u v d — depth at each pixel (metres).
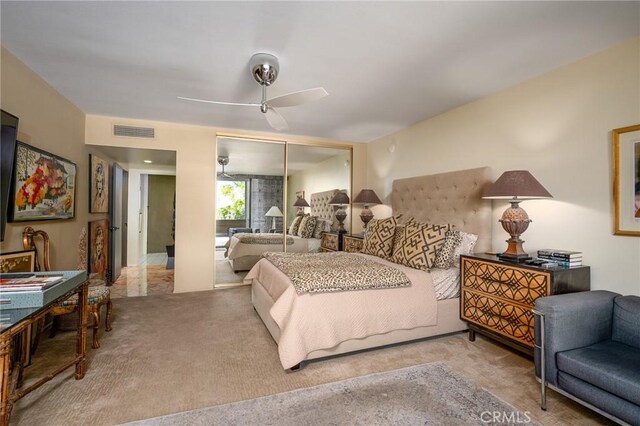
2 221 2.12
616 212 2.13
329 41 2.11
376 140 5.05
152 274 5.54
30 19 1.88
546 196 2.32
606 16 1.83
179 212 4.29
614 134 2.14
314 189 5.11
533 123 2.68
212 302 3.83
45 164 2.76
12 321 1.40
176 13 1.82
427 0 1.69
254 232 4.84
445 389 1.97
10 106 2.32
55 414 1.70
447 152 3.59
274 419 1.67
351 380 2.07
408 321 2.53
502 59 2.36
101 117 3.88
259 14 1.82
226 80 2.76
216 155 4.44
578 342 1.79
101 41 2.14
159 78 2.73
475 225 3.12
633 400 1.40
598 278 2.24
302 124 4.16
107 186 4.69
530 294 2.18
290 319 2.17
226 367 2.25
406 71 2.57
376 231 3.55
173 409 1.76
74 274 1.99
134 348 2.54
